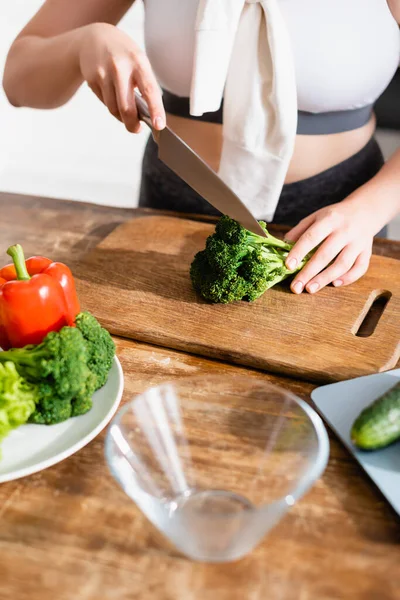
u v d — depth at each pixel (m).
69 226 1.50
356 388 0.96
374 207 1.33
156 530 0.77
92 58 1.30
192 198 1.68
